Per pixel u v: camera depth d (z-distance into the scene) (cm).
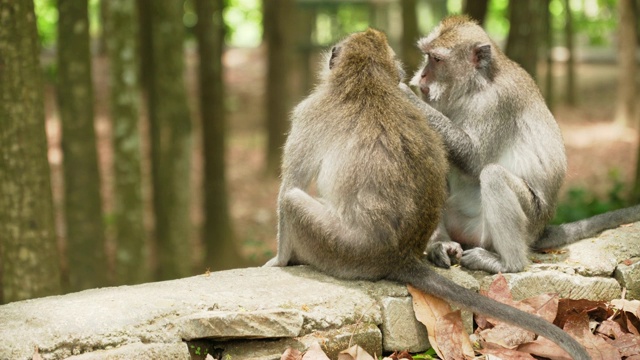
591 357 423
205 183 1300
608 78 2695
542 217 536
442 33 548
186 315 418
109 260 1266
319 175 468
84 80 913
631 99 2053
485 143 532
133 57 1061
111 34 1055
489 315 434
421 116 480
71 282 962
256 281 465
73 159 930
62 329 394
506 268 498
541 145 539
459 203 557
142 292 439
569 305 475
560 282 500
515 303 466
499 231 497
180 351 409
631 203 984
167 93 1120
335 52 498
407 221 452
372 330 445
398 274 461
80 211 946
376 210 449
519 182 511
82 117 923
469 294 443
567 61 2345
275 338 428
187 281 466
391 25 2434
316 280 468
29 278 607
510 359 429
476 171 532
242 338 423
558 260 520
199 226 1559
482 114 533
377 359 439
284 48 1761
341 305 445
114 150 1077
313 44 2180
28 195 597
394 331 452
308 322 436
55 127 2130
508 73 545
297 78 2331
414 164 456
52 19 2403
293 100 1955
